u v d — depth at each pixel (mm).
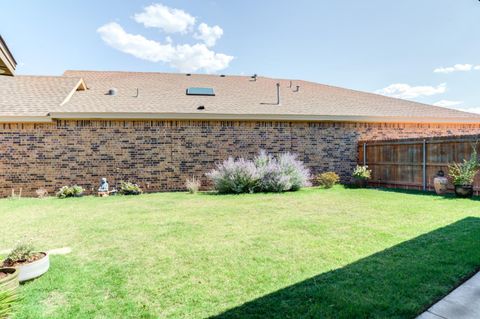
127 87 13938
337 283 3041
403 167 10875
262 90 15109
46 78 13523
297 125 12156
